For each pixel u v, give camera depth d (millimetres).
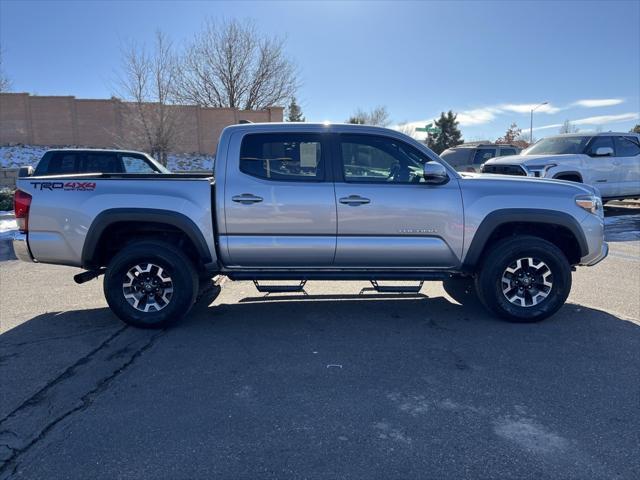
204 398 3385
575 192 4887
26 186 4758
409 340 4465
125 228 4887
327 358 4070
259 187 4703
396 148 4875
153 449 2785
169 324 4785
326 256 4812
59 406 3283
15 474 2568
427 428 2990
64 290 6434
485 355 4105
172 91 23297
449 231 4781
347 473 2566
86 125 31031
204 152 31172
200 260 4848
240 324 4941
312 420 3088
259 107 32188
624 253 8594
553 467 2607
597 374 3732
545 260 4770
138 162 11273
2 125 29953
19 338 4570
